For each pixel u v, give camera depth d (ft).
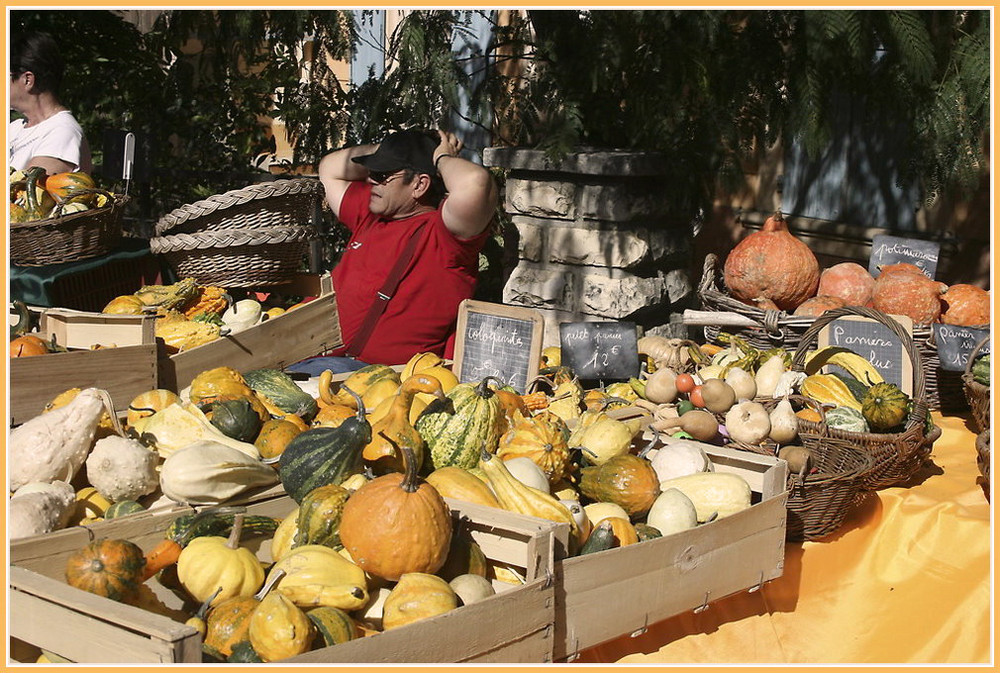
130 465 8.48
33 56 16.78
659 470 9.97
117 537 7.80
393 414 9.12
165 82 24.06
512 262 20.59
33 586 6.61
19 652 7.12
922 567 10.73
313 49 20.92
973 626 10.41
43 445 8.33
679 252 20.17
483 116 19.92
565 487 9.52
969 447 13.12
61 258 14.24
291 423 9.43
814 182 23.02
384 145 16.29
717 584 9.04
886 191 21.68
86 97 23.67
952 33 15.21
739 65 16.52
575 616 7.84
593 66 17.19
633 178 18.92
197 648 6.05
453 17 18.99
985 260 20.26
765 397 11.75
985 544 10.52
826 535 10.78
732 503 9.39
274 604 6.59
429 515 7.31
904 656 10.53
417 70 18.43
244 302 13.73
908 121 16.35
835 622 10.75
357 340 15.96
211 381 10.19
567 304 19.66
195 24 21.03
